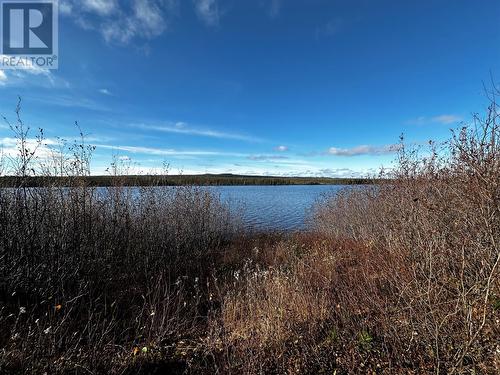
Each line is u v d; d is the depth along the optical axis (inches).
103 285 212.5
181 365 131.3
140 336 149.2
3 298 169.3
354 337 132.7
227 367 123.6
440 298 119.2
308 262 260.8
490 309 112.3
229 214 521.7
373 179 340.2
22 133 184.5
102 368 123.7
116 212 278.5
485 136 124.5
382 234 274.1
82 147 237.6
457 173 148.7
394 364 114.2
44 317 153.7
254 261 325.4
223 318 163.6
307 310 160.4
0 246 175.3
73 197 227.0
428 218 150.9
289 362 125.7
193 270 291.1
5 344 130.6
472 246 123.9
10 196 184.5
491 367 100.3
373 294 158.2
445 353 112.0
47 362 119.4
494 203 111.5
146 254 289.9
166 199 360.8
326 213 468.4
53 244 197.8
